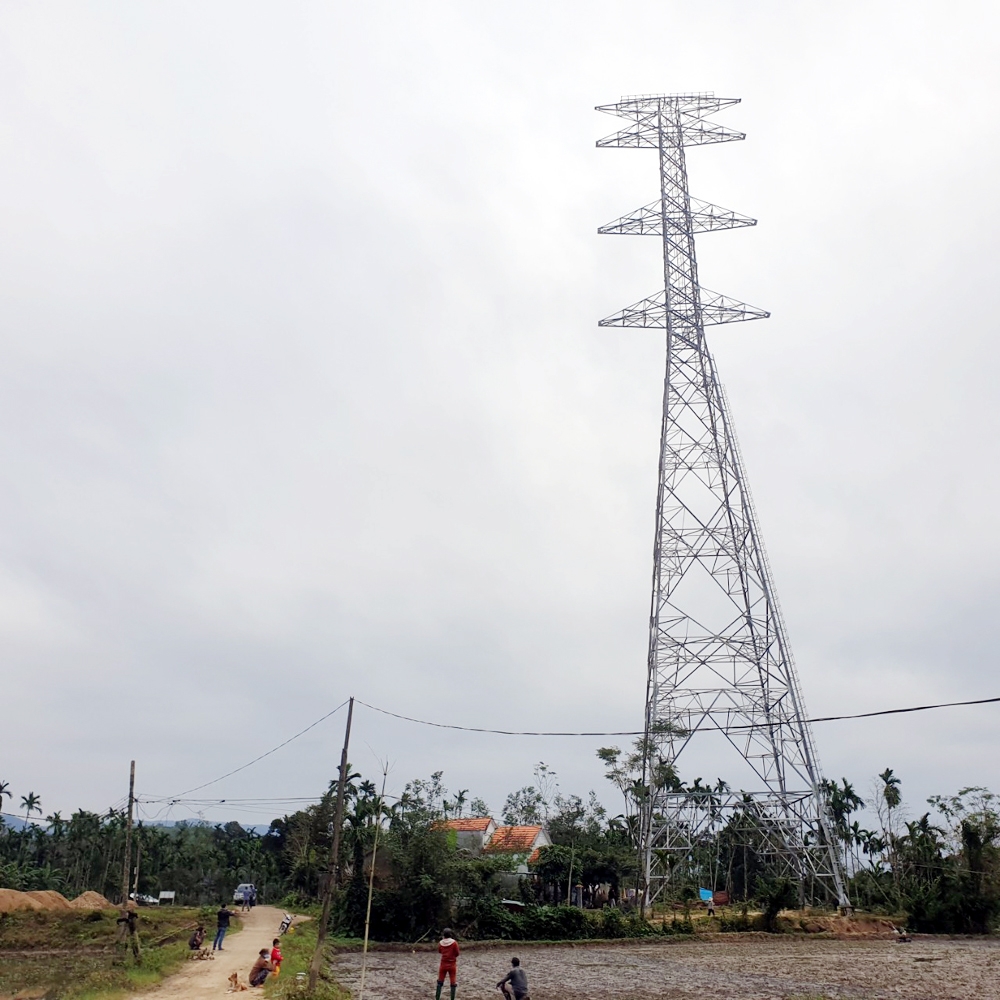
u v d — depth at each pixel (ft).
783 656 260.83
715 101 303.27
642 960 201.16
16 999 120.78
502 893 266.57
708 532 270.87
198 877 474.90
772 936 248.52
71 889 435.12
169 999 112.27
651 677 263.90
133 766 152.76
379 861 244.63
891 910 299.99
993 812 299.38
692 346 288.10
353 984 155.02
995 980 166.40
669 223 298.15
